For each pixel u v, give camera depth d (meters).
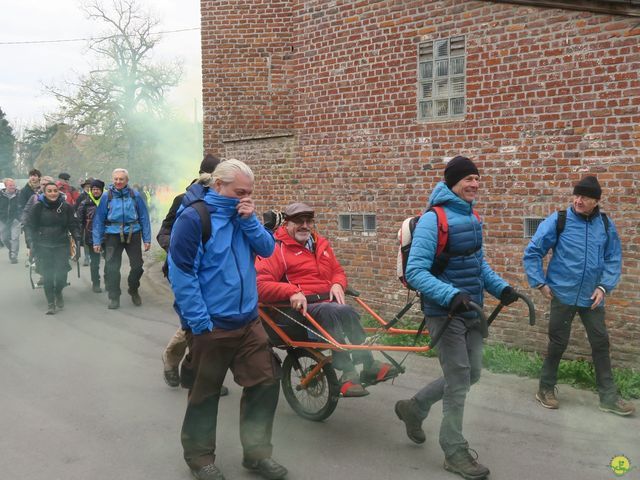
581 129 6.52
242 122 10.86
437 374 6.40
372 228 8.41
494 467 4.36
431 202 4.41
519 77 6.93
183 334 5.78
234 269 4.12
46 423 5.12
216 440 4.84
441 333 4.18
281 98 10.73
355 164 8.50
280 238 5.39
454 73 7.49
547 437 4.88
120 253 9.55
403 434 4.95
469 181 4.30
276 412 5.45
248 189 4.14
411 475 4.25
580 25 6.47
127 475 4.25
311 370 5.23
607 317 6.42
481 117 7.25
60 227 9.28
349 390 4.73
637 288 6.23
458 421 4.25
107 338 7.84
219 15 10.86
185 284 3.97
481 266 4.45
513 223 7.05
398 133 8.02
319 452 4.62
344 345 4.58
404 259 4.49
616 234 5.52
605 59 6.33
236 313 4.14
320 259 5.41
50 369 6.57
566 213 5.55
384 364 4.94
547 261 6.89
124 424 5.11
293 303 4.91
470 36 7.29
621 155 6.27
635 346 6.27
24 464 4.40
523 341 7.06
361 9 8.30
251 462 4.26
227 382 6.23
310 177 9.03
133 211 9.52
